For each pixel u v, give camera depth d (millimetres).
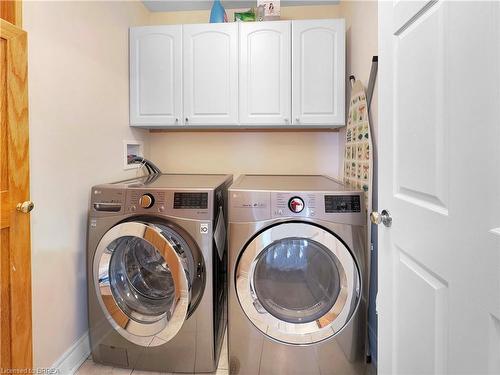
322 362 1273
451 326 626
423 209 726
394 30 871
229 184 1832
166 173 2264
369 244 1379
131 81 1903
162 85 1896
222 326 1527
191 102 1888
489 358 521
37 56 1133
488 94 511
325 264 1310
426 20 704
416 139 756
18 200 967
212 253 1300
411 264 797
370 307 1425
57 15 1239
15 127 950
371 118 1466
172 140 2271
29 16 1094
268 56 1841
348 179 1785
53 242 1229
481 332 537
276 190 1269
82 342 1417
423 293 732
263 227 1240
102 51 1595
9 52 921
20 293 978
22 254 984
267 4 1912
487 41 512
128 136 1907
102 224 1336
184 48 1876
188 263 1271
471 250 559
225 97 1872
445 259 641
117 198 1335
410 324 800
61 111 1270
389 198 916
